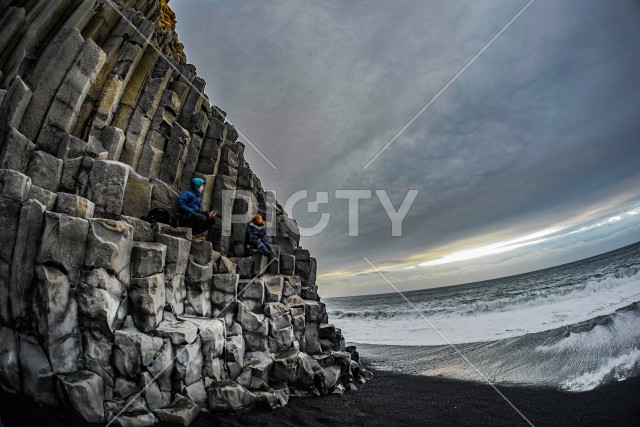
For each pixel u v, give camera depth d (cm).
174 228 715
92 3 824
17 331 495
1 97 641
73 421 452
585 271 2959
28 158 598
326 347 968
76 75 700
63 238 512
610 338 1186
